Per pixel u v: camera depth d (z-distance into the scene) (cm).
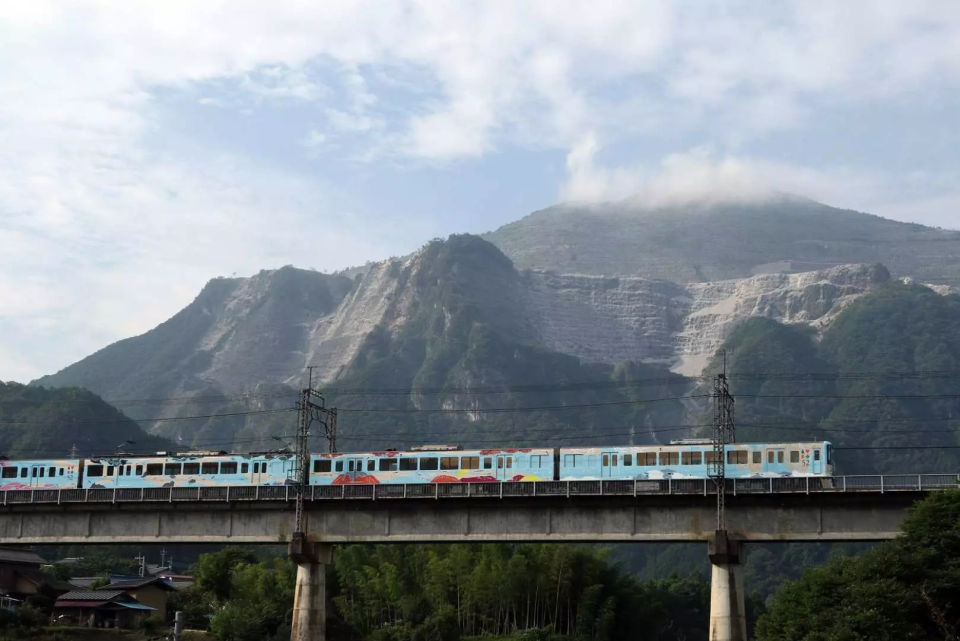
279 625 15212
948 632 9419
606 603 17200
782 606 11869
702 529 11419
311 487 12531
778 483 11088
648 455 11819
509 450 12325
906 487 10700
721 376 12025
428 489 12138
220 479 13225
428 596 16950
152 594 16488
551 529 11862
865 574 10112
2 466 13888
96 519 13100
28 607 14488
